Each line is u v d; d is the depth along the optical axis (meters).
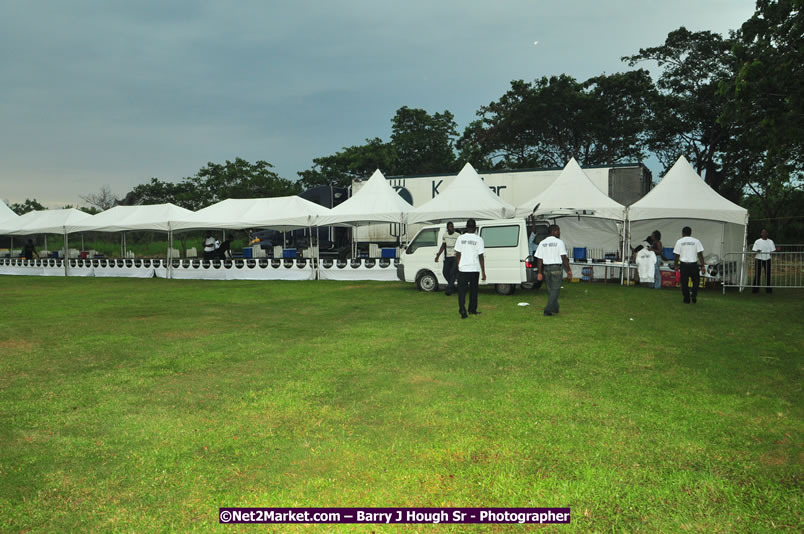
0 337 8.19
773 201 41.31
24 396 5.16
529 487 3.22
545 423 4.25
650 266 14.59
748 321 8.98
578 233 18.64
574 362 6.20
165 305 12.00
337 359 6.50
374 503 3.07
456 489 3.22
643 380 5.44
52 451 3.85
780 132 13.18
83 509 3.04
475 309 9.83
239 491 3.24
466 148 40.94
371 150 42.03
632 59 33.44
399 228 21.30
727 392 5.02
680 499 3.05
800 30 13.06
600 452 3.69
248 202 21.30
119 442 4.01
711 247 17.27
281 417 4.50
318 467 3.55
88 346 7.46
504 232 12.62
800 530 2.73
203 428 4.28
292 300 12.59
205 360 6.56
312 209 19.08
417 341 7.48
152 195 45.69
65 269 23.27
